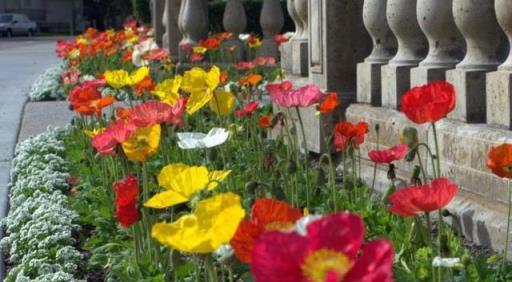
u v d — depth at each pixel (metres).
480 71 5.95
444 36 6.50
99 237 5.79
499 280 4.28
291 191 5.45
